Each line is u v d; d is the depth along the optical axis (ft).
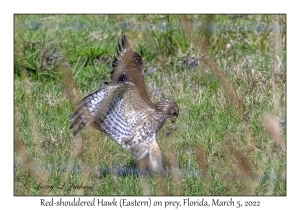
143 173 51.57
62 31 77.71
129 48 53.57
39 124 58.23
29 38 75.41
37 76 68.23
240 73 65.10
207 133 56.08
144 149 52.21
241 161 37.76
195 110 59.52
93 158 48.16
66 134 57.21
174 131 57.57
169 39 71.72
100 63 71.92
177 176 47.98
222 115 58.03
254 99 60.44
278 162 51.65
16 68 68.95
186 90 63.36
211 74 63.21
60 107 60.80
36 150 53.98
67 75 37.91
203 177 48.93
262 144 55.16
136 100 50.83
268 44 72.59
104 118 50.57
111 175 51.37
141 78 52.95
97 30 78.02
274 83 61.31
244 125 56.34
